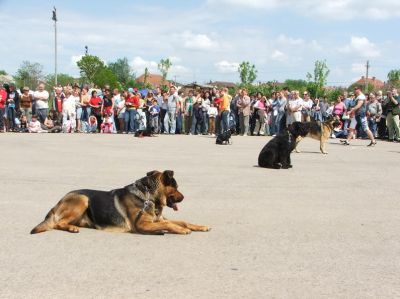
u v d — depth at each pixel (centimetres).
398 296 435
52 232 641
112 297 425
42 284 457
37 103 2447
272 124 2442
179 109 2539
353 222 721
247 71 5847
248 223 706
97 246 580
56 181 1040
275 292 441
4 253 552
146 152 1622
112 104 2500
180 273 489
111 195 659
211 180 1082
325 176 1170
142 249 570
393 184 1064
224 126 2347
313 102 2584
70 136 2211
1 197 874
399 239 630
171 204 649
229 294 435
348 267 515
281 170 1259
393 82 7062
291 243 605
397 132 2214
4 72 6278
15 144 1819
